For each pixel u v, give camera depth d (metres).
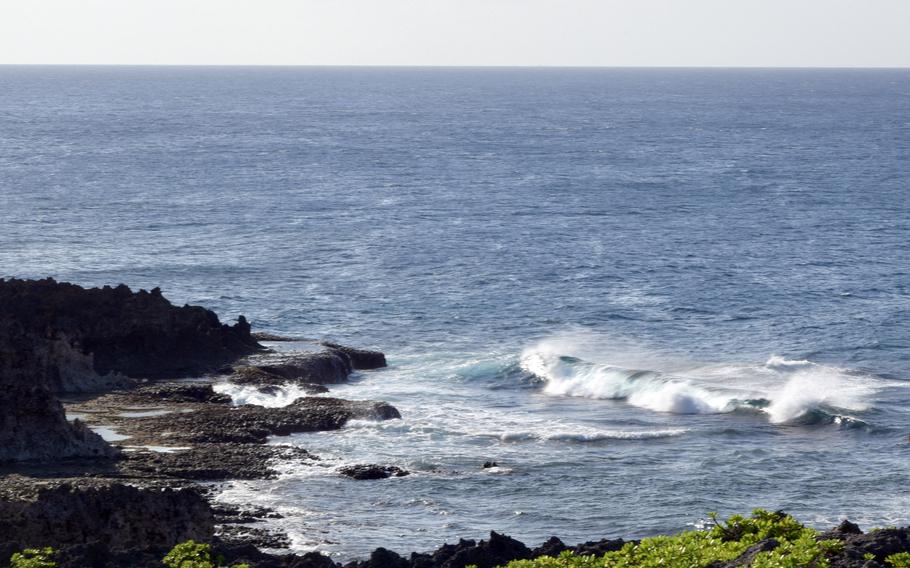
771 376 85.06
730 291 116.62
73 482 50.25
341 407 70.88
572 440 68.00
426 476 60.47
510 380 83.00
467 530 53.16
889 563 32.91
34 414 58.75
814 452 67.00
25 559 38.09
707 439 69.31
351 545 50.19
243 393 74.19
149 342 79.75
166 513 46.44
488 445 66.62
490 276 122.81
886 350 94.25
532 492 58.62
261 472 59.44
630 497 58.41
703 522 55.28
